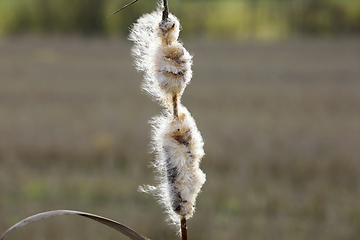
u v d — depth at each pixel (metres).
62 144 9.96
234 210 6.48
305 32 57.34
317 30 56.78
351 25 55.62
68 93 17.69
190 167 1.26
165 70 1.21
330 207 6.57
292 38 51.53
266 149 9.52
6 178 7.72
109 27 54.66
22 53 34.25
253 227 5.95
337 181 7.64
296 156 9.02
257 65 27.92
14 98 16.44
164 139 1.26
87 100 16.12
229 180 7.73
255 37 53.84
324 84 19.81
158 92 1.25
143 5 51.72
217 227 5.94
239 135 10.86
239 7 62.19
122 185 7.46
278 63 28.91
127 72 24.64
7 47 38.59
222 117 13.20
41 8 54.84
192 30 57.62
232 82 20.78
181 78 1.22
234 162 8.62
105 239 5.59
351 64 27.67
